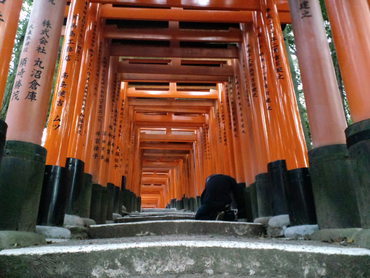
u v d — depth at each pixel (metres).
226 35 9.77
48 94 4.54
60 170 5.23
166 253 2.60
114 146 10.73
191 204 19.08
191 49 10.34
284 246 2.62
